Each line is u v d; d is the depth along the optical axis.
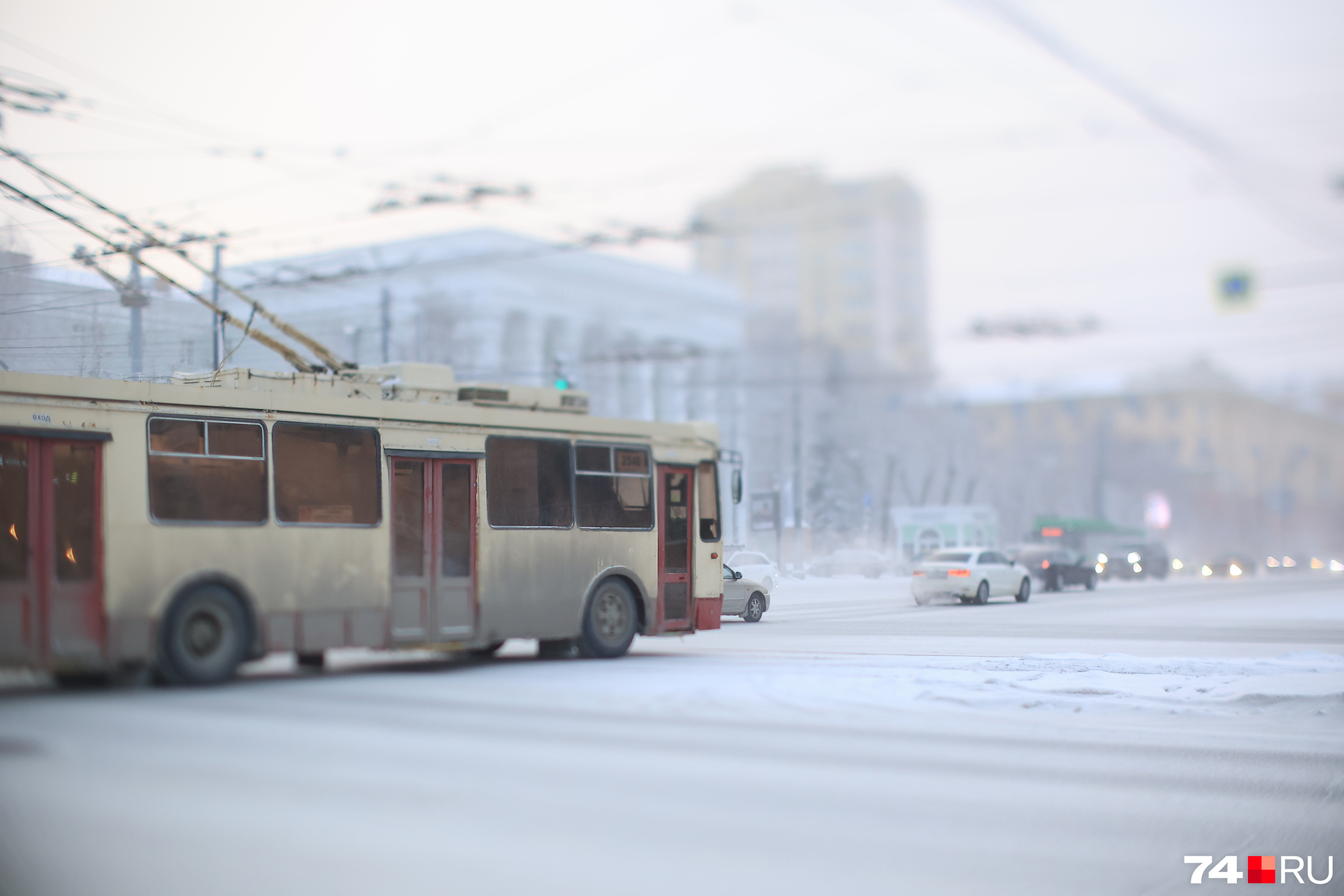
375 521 18.52
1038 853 7.98
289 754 10.58
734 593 33.62
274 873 6.82
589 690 16.31
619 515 22.00
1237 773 11.42
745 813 8.73
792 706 15.17
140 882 6.60
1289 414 171.25
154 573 16.23
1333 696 16.28
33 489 15.39
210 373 19.56
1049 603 46.03
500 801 8.82
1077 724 14.61
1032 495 121.62
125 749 10.69
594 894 6.59
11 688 16.70
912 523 78.94
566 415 21.31
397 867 7.00
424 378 20.45
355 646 18.14
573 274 93.62
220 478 16.95
